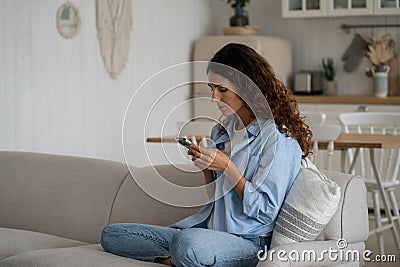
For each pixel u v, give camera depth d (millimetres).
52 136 5070
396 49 6785
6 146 4652
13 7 4676
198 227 2863
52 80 5051
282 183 2605
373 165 4676
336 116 6488
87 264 2570
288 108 2705
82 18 5336
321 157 6496
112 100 5746
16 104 4727
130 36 5926
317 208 2564
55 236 3352
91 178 3443
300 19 7160
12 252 3004
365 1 6547
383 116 5348
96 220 3336
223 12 7371
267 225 2668
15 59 4707
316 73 7059
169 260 2697
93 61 5488
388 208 4734
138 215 3232
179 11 6723
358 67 6965
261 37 6574
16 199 3582
